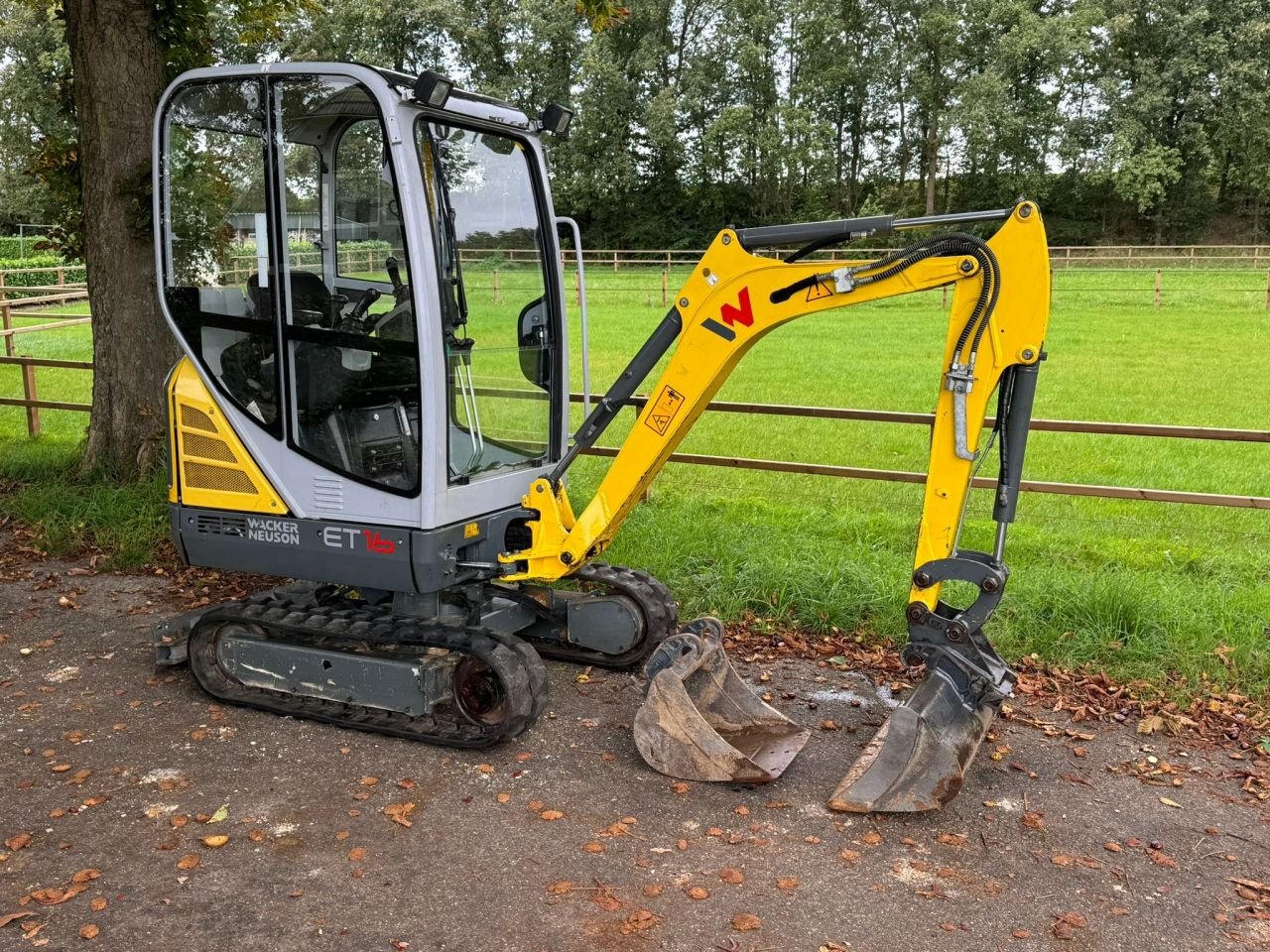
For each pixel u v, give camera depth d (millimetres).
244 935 3062
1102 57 46219
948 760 3750
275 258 4293
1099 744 4441
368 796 3910
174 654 5066
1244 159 46000
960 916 3205
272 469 4469
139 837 3611
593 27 8461
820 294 3871
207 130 4359
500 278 4680
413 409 4141
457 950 3002
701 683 4422
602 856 3508
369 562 4316
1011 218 3521
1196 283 27219
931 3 45688
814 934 3098
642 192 49844
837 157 51156
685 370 4180
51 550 7109
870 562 6383
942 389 3705
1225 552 6770
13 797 3885
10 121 42688
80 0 7527
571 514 4746
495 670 4188
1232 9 44844
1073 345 17547
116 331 7941
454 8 43469
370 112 4164
